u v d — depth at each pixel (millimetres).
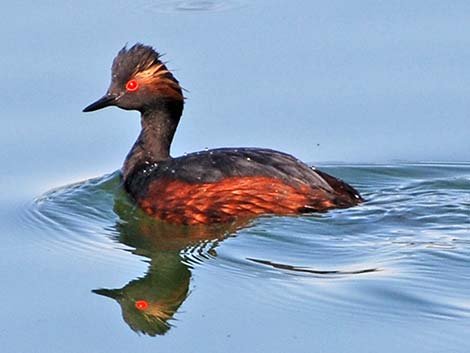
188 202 15625
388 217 15312
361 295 13430
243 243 14875
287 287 13742
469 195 16500
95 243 15547
